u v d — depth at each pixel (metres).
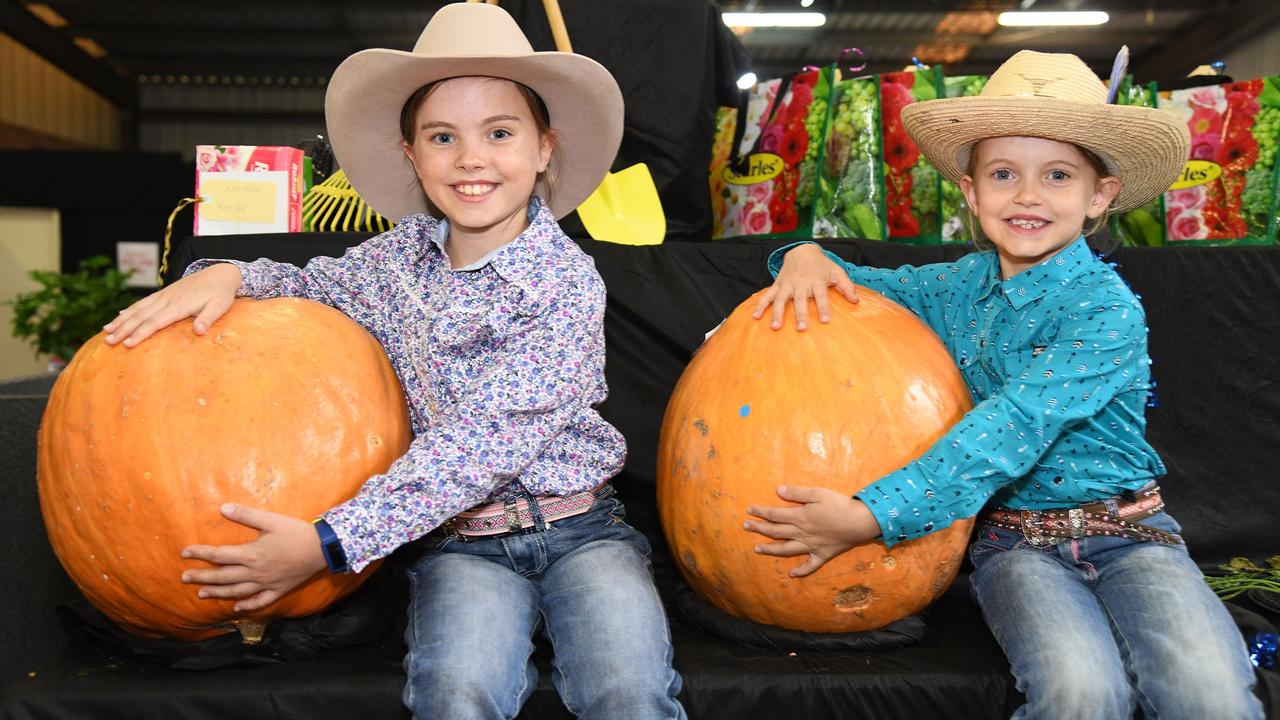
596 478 1.62
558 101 1.71
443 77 1.61
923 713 1.42
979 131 1.62
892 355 1.50
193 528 1.31
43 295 4.64
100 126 13.77
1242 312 2.03
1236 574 1.91
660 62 2.21
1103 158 1.64
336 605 1.53
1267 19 9.25
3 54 10.77
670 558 1.99
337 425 1.41
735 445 1.46
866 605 1.49
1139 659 1.39
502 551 1.57
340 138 1.75
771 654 1.51
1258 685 1.41
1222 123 2.25
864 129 2.21
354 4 10.77
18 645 1.68
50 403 1.43
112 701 1.33
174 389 1.35
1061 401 1.49
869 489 1.40
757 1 10.54
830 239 2.04
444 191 1.63
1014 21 10.37
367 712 1.37
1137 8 10.34
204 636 1.45
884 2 10.46
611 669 1.35
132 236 6.57
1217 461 2.04
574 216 2.12
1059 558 1.59
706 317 2.00
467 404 1.49
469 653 1.34
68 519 1.36
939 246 2.04
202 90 14.81
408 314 1.64
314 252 1.91
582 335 1.58
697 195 2.28
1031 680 1.36
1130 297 1.59
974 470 1.42
